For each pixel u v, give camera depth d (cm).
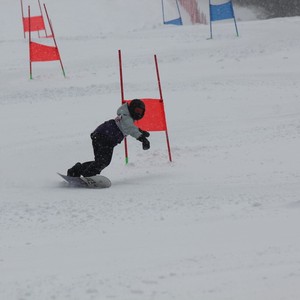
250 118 4069
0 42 7600
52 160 3309
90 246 1700
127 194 2459
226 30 7819
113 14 11181
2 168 3128
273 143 3378
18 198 2428
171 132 3822
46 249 1692
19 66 6319
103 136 2711
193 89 4950
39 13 11044
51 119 4250
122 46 7031
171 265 1477
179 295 1279
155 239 1731
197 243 1659
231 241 1656
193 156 3241
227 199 2222
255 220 1880
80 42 7431
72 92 5072
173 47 6800
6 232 1902
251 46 6581
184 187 2595
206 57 6194
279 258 1482
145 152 3409
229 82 5134
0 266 1547
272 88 4878
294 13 14050
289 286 1301
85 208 2170
